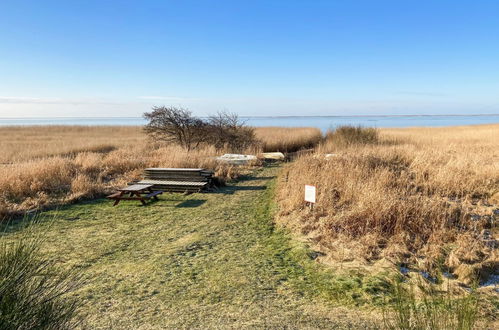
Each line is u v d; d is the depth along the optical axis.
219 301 3.93
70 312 2.77
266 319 3.54
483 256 5.05
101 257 5.28
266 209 8.03
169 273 4.68
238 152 18.48
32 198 8.72
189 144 18.39
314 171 9.82
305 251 5.29
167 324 3.45
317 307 3.80
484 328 3.27
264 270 4.76
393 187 8.53
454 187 8.36
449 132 33.25
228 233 6.37
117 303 3.88
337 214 6.63
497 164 10.38
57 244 5.82
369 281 4.31
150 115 18.05
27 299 2.44
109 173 12.36
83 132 41.06
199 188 9.91
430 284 4.23
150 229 6.67
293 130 34.00
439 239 5.51
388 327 3.19
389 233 5.91
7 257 2.64
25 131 42.44
